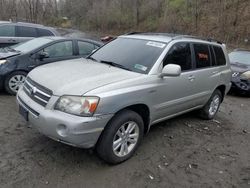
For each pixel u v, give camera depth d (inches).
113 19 1664.6
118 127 159.5
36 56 284.2
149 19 1528.1
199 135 222.8
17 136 188.2
